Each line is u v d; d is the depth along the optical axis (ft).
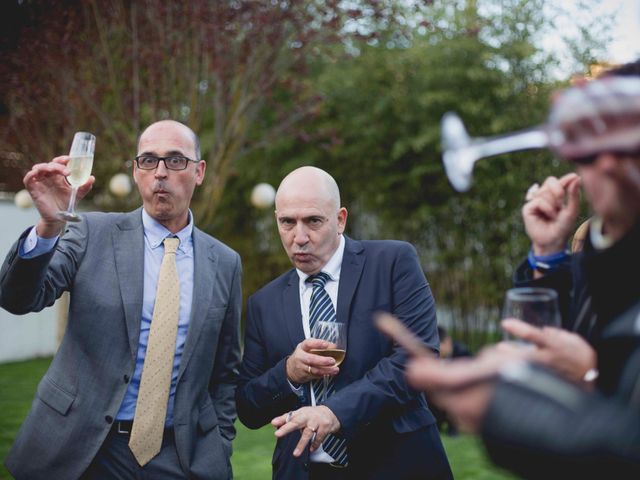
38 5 21.09
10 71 21.58
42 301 7.57
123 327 7.96
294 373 7.20
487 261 27.71
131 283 8.08
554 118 3.06
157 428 7.81
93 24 22.53
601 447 2.70
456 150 3.61
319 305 7.95
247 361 8.39
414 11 23.48
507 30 26.07
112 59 23.12
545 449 2.79
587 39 24.13
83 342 7.95
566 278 4.81
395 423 7.48
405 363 7.32
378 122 28.45
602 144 2.93
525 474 2.91
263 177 31.71
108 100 24.06
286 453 7.69
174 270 8.29
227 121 23.20
